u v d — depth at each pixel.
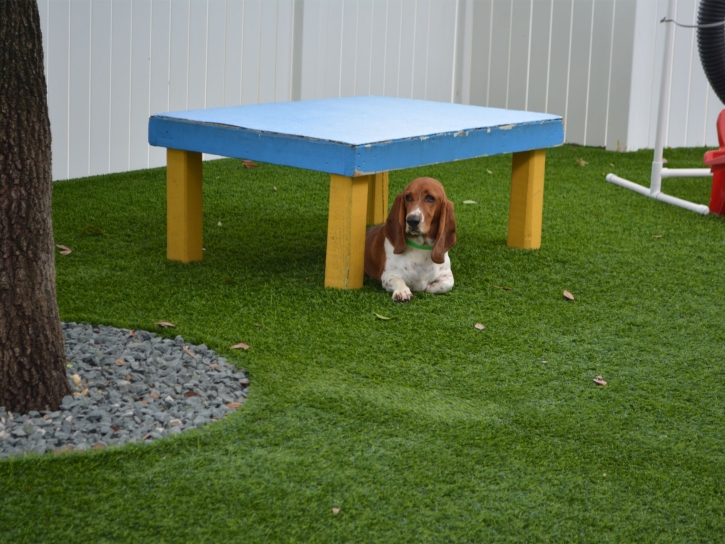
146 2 6.86
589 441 2.79
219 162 7.52
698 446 2.78
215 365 3.22
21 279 2.71
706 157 6.00
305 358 3.34
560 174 7.50
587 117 9.05
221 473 2.50
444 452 2.67
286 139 4.02
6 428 2.68
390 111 5.00
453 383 3.19
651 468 2.64
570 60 9.05
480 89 9.87
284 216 5.76
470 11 9.61
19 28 2.61
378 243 4.32
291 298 4.04
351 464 2.58
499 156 8.40
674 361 3.48
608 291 4.36
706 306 4.16
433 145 4.19
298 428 2.78
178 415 2.81
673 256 5.02
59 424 2.70
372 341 3.55
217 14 7.38
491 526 2.31
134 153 7.04
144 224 5.38
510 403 3.04
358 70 8.59
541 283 4.45
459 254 4.93
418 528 2.29
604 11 8.67
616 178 7.00
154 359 3.21
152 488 2.42
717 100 8.98
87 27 6.51
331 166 3.91
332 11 8.19
